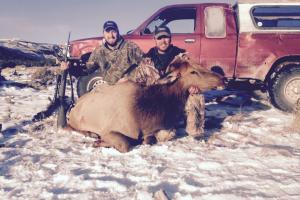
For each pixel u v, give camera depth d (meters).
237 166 2.80
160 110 3.29
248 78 5.11
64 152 3.18
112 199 2.26
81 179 2.55
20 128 3.97
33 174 2.68
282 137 3.63
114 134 3.21
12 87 7.01
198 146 3.32
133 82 3.43
